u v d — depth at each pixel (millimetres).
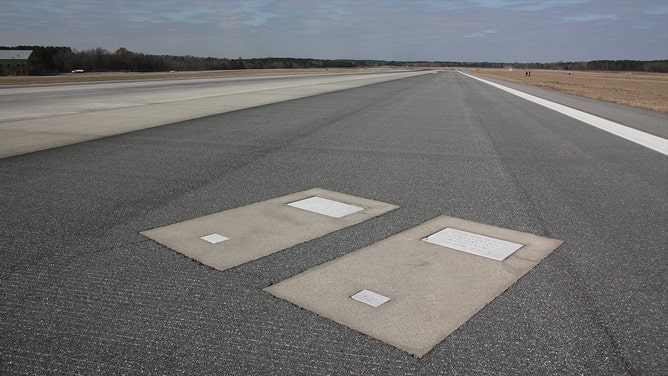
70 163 6676
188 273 3178
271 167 6605
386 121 12266
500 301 2852
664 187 5879
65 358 2256
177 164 6695
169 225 4137
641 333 2537
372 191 5430
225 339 2416
